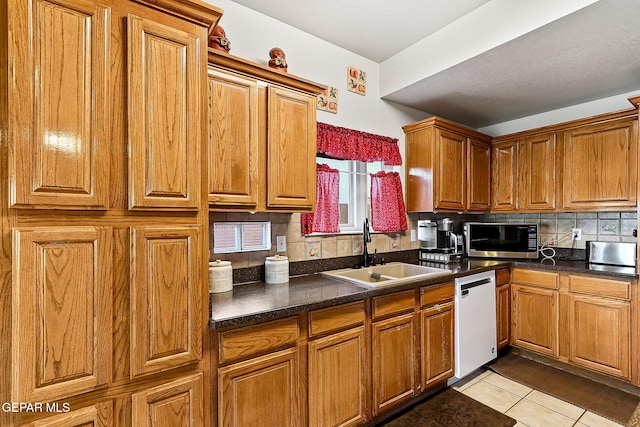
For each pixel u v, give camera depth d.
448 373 2.28
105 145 1.06
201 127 1.27
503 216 3.57
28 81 0.94
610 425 1.90
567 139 2.76
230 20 1.95
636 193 2.34
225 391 1.30
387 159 2.73
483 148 3.19
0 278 0.92
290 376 1.50
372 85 2.71
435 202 2.71
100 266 1.04
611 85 2.53
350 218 2.67
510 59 2.11
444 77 2.38
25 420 0.94
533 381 2.43
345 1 1.96
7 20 0.91
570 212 2.92
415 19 2.16
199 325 1.23
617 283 2.27
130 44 1.10
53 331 0.96
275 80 1.75
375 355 1.85
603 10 1.60
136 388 1.12
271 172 1.71
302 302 1.54
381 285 1.91
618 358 2.27
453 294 2.34
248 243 2.01
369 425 1.91
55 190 0.98
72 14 1.00
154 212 1.16
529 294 2.77
